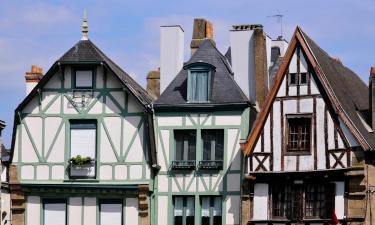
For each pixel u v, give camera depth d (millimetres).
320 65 69000
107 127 72438
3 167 89375
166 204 72125
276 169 68750
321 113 68125
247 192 69500
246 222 69250
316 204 67750
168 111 72938
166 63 76438
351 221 66438
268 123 69375
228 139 71812
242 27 75938
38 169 72812
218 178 71562
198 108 72312
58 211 72562
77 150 72688
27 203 72812
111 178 71938
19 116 73312
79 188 72062
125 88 72125
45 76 72938
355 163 66625
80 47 73125
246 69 75438
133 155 71875
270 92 69500
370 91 70688
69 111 73000
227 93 72500
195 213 71625
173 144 72562
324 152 67812
